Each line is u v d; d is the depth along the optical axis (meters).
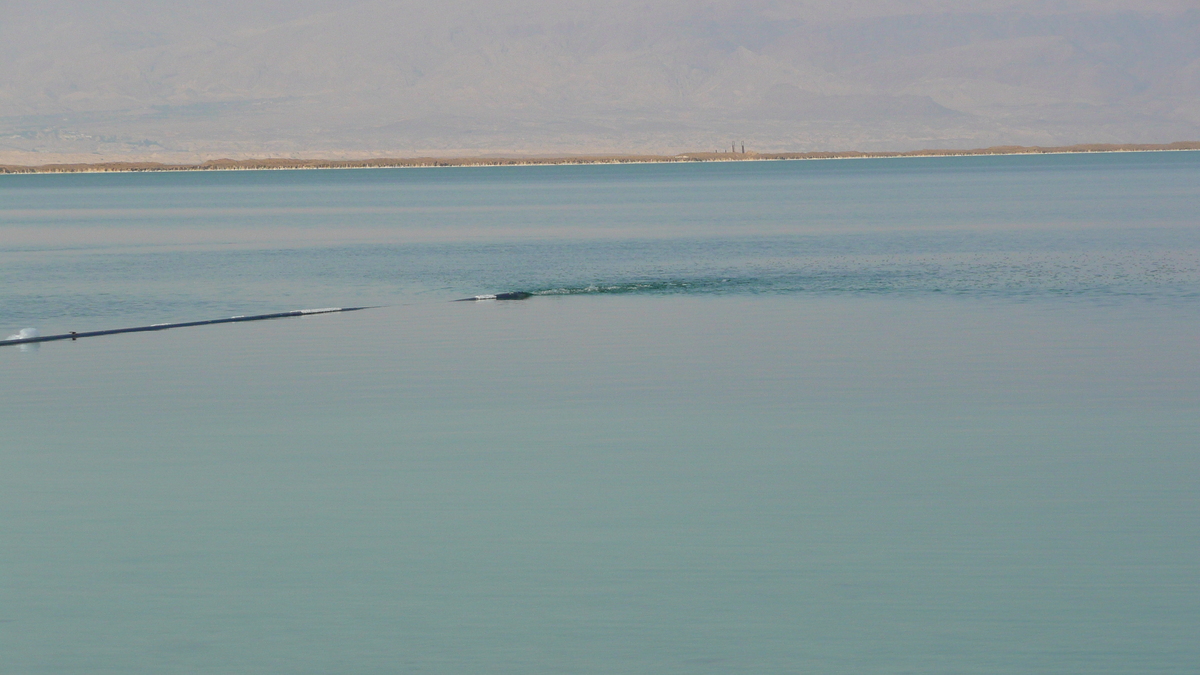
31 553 16.95
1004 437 23.14
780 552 16.61
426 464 21.52
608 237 85.94
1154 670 13.11
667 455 21.98
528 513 18.48
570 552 16.70
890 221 99.00
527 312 44.16
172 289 55.69
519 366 31.98
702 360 32.59
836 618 14.45
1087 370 30.25
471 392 28.28
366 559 16.55
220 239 90.88
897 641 13.84
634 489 19.77
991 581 15.50
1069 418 24.75
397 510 18.75
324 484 20.30
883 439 23.06
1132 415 24.98
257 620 14.60
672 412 25.70
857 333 37.44
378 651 13.76
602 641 13.91
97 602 15.19
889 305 44.78
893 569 15.95
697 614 14.59
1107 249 67.81
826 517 18.16
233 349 36.00
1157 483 19.80
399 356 34.06
